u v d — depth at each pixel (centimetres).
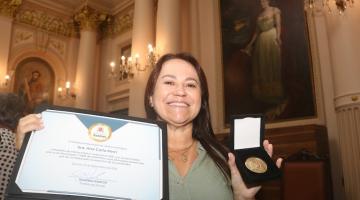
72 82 1037
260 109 635
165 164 141
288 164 439
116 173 135
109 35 1070
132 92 730
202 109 164
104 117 145
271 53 638
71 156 132
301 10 606
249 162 141
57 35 1045
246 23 695
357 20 426
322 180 405
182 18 805
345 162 421
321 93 557
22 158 125
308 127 514
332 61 451
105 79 1044
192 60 164
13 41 943
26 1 986
